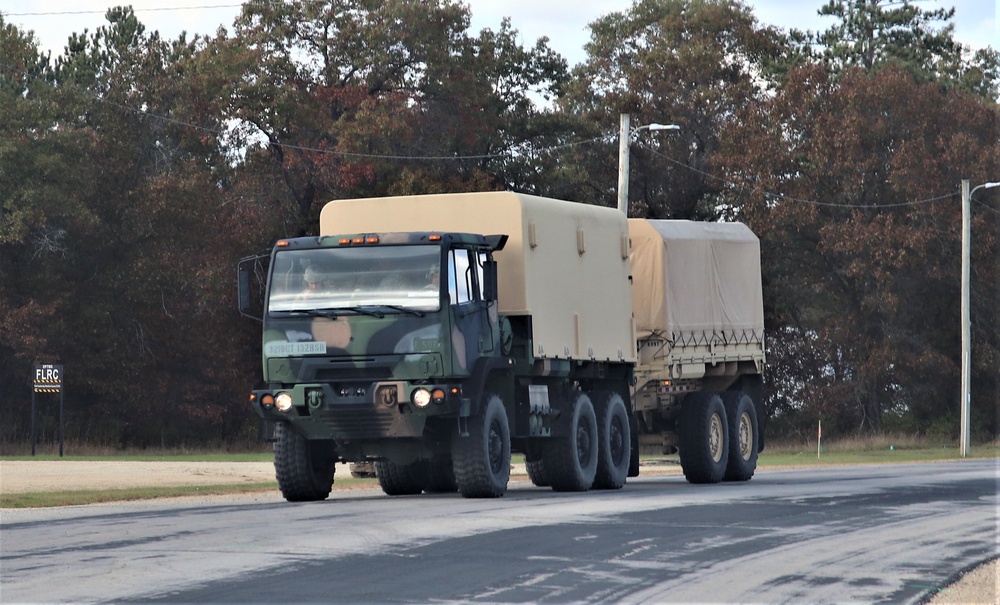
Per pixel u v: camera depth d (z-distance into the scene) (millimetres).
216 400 173750
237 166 180000
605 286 76250
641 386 84188
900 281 194000
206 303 167625
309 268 62156
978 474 93625
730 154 194000
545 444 71188
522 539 45000
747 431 91250
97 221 156375
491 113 188750
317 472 65562
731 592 34688
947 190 189250
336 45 176750
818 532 48656
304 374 61312
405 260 61281
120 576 36438
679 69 198125
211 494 72000
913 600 34031
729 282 91688
